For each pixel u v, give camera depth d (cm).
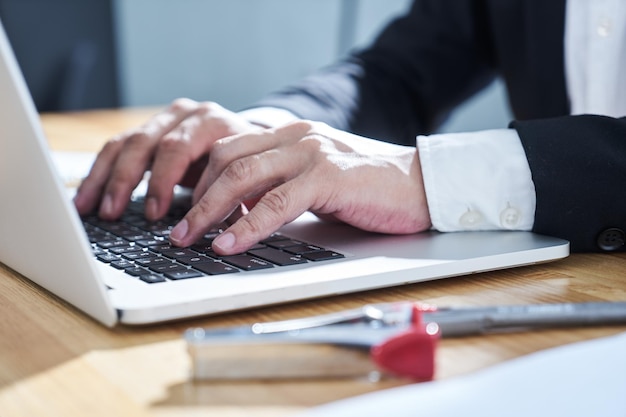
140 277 56
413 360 42
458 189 70
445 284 60
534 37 120
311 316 52
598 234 68
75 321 52
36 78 299
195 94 353
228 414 38
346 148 69
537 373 36
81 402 40
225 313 53
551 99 119
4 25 294
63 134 143
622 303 50
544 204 68
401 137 117
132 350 47
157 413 38
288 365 42
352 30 325
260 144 70
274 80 347
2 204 57
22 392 41
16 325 52
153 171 82
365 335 42
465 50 134
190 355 42
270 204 63
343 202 67
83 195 85
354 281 55
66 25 305
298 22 337
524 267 65
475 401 34
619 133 69
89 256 48
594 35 102
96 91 320
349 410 33
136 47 336
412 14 137
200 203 66
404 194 69
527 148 70
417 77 125
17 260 61
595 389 34
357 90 112
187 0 341
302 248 63
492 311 48
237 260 60
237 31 348
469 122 305
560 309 49
